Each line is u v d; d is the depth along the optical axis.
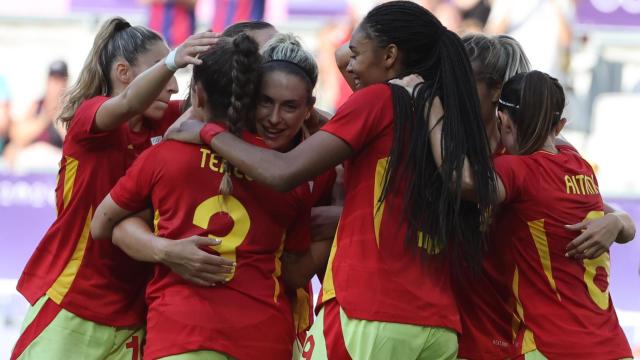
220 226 11.60
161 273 11.94
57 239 13.18
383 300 11.25
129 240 11.84
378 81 12.02
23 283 13.37
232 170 11.71
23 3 35.03
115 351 13.26
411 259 11.41
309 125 13.34
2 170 30.34
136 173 11.84
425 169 11.48
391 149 11.45
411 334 11.24
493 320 12.92
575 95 33.34
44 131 32.69
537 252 12.37
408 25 11.82
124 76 13.46
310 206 12.41
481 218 11.62
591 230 12.29
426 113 11.55
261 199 11.84
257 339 11.59
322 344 11.55
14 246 29.08
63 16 35.03
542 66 32.97
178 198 11.63
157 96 12.14
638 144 32.00
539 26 33.03
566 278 12.34
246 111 11.73
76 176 13.00
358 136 11.42
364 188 11.54
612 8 34.22
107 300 13.10
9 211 29.38
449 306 11.55
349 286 11.38
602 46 34.03
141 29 13.67
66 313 13.02
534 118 12.57
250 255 11.79
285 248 12.45
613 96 33.12
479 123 11.76
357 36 11.98
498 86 13.09
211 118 11.84
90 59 13.62
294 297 13.04
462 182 11.43
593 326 12.21
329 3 34.44
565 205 12.38
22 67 33.84
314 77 12.35
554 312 12.28
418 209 11.41
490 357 12.84
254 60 11.58
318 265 12.82
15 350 13.23
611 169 31.69
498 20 33.22
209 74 11.66
